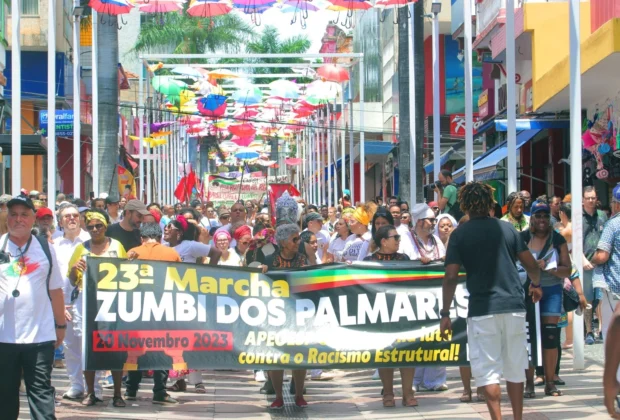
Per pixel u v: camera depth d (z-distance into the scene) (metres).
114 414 11.31
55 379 14.24
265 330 11.41
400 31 28.02
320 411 11.77
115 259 11.23
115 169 26.28
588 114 25.61
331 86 45.31
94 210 12.22
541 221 11.71
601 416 10.64
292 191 34.38
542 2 27.31
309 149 66.31
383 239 12.02
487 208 9.71
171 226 13.98
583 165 25.19
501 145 31.27
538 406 11.41
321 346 11.46
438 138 26.27
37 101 46.97
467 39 20.56
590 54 20.06
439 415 11.19
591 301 16.44
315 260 13.36
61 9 47.81
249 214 26.81
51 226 14.01
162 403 12.22
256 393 13.45
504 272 9.50
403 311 11.59
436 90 26.28
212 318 11.34
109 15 25.34
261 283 11.46
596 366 14.34
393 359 11.55
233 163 85.19
